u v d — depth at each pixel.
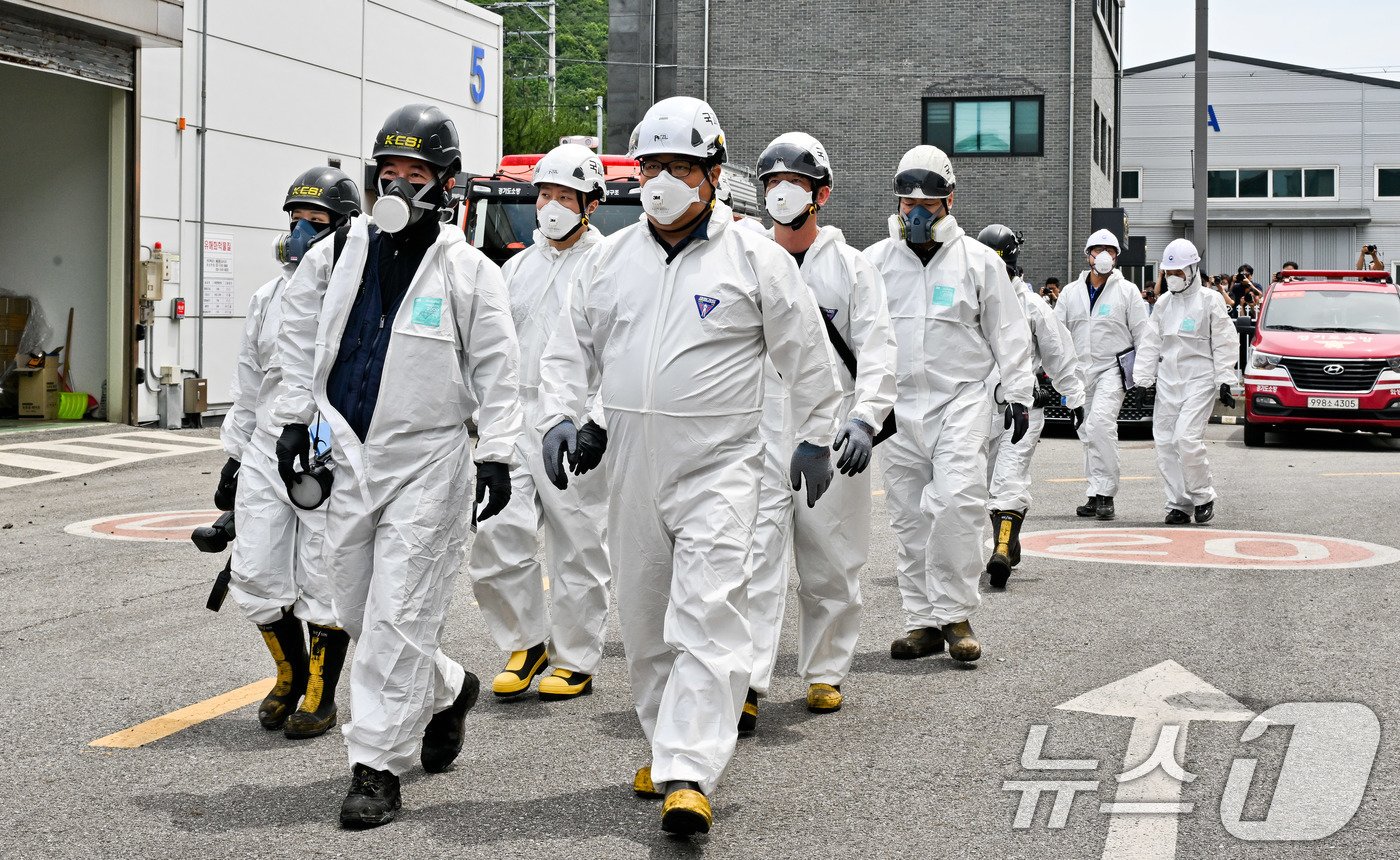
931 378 6.61
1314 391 17.61
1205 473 11.00
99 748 5.14
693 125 4.25
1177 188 46.91
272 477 5.39
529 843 4.15
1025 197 32.88
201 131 18.77
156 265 18.06
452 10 24.78
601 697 5.98
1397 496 12.37
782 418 5.32
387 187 4.36
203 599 7.89
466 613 7.59
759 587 5.26
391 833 4.25
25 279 18.53
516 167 17.03
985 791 4.61
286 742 5.25
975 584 6.45
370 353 4.45
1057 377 8.95
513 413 4.50
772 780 4.76
